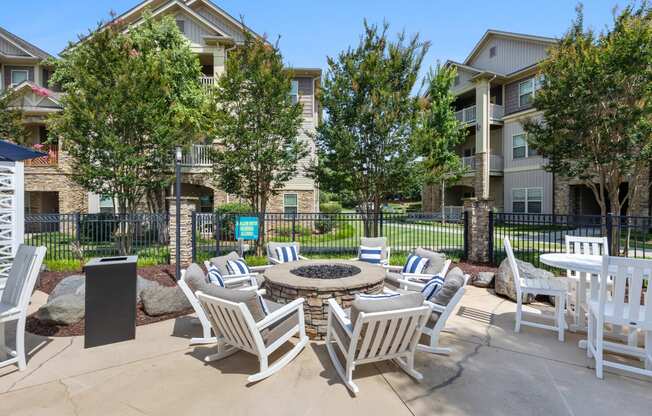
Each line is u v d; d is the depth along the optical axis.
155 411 2.66
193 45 15.43
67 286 5.32
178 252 6.79
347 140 9.04
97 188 9.77
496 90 19.72
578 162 8.41
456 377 3.18
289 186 15.99
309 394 2.90
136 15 15.80
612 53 7.08
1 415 2.59
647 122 7.12
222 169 10.20
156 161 10.14
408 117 9.36
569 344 3.95
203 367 3.39
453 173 15.59
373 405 2.74
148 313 4.85
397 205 39.38
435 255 5.75
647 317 3.04
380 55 9.46
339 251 9.98
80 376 3.21
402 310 2.83
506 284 5.86
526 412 2.64
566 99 7.79
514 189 18.50
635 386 3.03
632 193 8.41
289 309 3.50
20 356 3.32
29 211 17.02
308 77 16.19
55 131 9.84
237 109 10.24
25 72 17.36
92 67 9.23
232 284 5.04
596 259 4.32
